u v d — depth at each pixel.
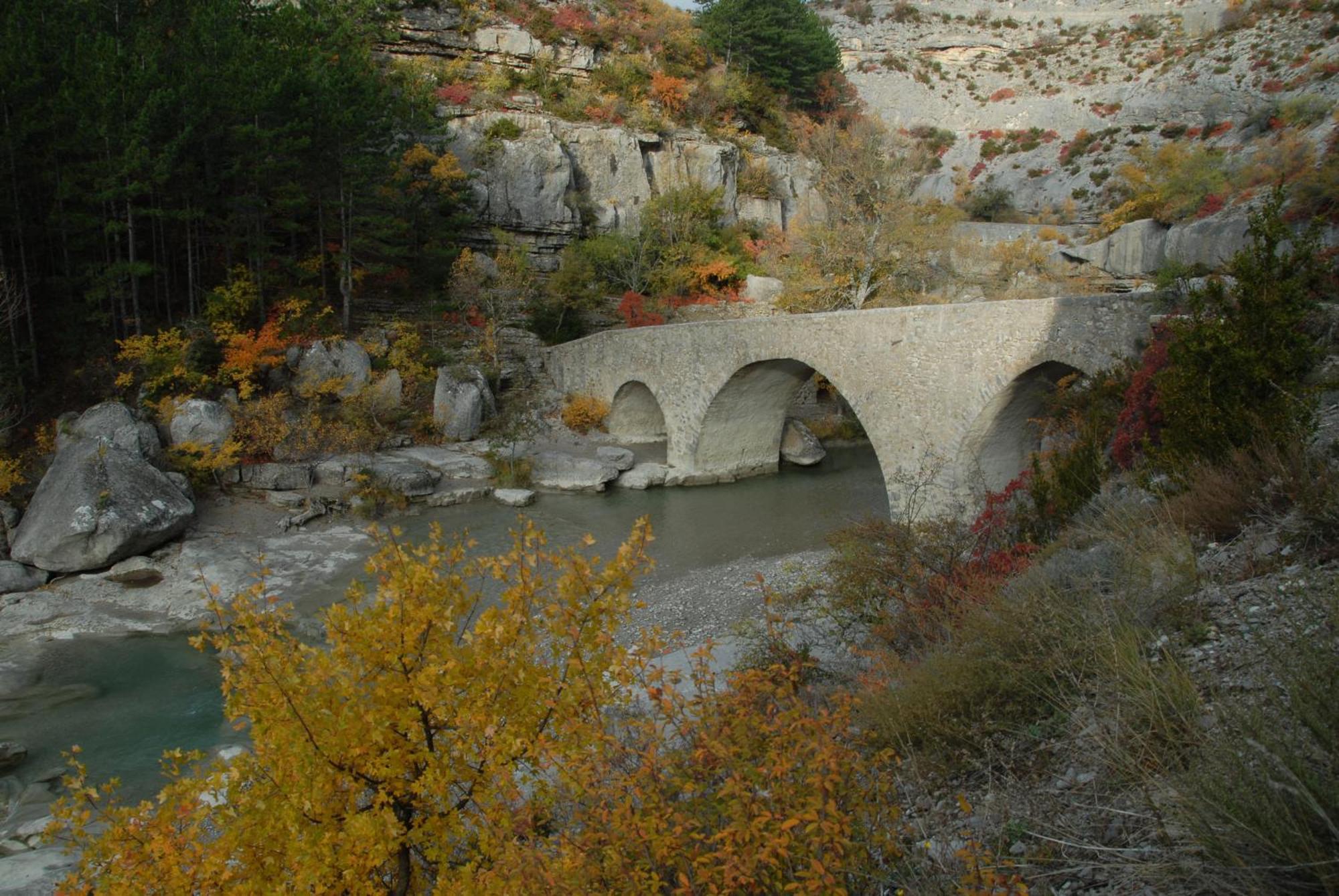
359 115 36.00
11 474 24.30
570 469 33.16
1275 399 9.14
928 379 22.09
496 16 61.09
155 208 30.42
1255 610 5.72
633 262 52.91
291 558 23.38
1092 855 3.88
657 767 4.16
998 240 56.16
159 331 29.80
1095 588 6.86
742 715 4.42
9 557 22.62
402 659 5.31
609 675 5.75
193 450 27.27
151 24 33.84
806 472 36.84
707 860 3.52
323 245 39.00
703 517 28.91
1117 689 4.84
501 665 5.46
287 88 33.06
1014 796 4.63
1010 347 19.88
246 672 5.41
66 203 30.91
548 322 47.34
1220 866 3.17
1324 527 6.62
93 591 21.25
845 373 24.89
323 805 5.07
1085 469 12.34
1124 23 94.31
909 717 5.84
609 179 58.25
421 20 58.78
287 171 34.94
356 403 32.59
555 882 3.74
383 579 5.71
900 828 4.17
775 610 11.62
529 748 5.25
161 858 5.00
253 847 5.25
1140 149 64.81
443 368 37.16
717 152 62.19
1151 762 4.25
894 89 94.12
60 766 13.09
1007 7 103.69
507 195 52.72
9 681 16.30
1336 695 3.56
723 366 31.11
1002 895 3.27
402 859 5.49
